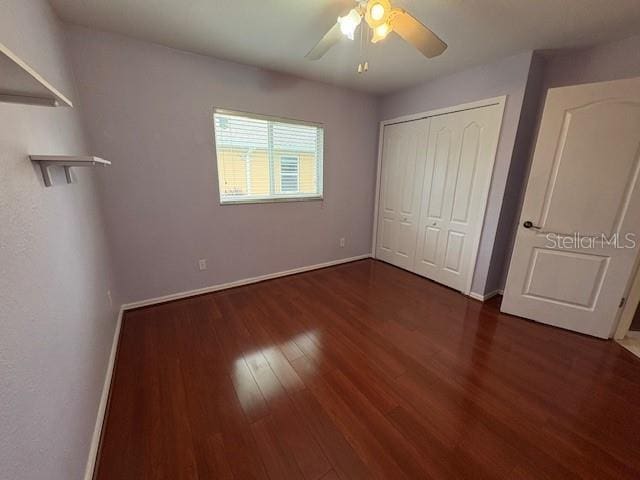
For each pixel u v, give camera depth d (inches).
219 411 55.9
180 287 104.5
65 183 50.1
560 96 78.7
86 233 62.5
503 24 70.5
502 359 73.2
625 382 65.4
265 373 66.8
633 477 44.5
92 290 60.0
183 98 91.3
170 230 98.2
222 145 104.0
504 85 91.9
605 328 82.4
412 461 46.6
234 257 114.8
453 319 93.9
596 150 76.0
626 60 76.7
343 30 53.3
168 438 50.1
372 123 141.7
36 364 31.5
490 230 102.7
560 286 87.4
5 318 26.4
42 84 25.9
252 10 66.1
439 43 56.7
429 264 128.4
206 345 77.5
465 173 108.1
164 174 93.3
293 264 133.4
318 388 62.4
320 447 48.8
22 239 31.7
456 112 107.7
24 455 27.2
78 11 66.4
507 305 97.3
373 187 152.6
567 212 82.8
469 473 44.7
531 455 47.8
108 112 81.1
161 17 69.5
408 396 60.4
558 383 64.9
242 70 99.7
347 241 151.0
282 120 112.6
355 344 79.0
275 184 120.3
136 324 87.4
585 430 52.6
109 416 54.5
